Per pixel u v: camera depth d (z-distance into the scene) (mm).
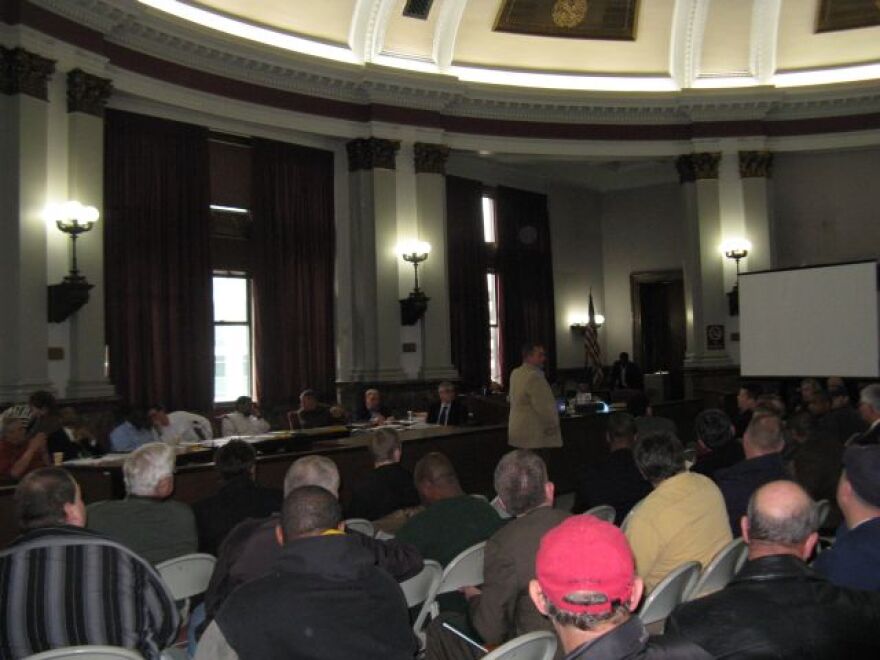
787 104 12156
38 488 2441
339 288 11016
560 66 12125
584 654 1418
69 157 7750
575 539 1490
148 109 9117
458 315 12977
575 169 14773
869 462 2465
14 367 7191
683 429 10859
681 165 12461
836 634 1797
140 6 8266
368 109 10828
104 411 7824
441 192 11289
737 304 12047
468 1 11211
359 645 2018
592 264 15758
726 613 1841
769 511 2004
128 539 3186
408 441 6965
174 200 9273
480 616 2617
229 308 10258
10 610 2240
